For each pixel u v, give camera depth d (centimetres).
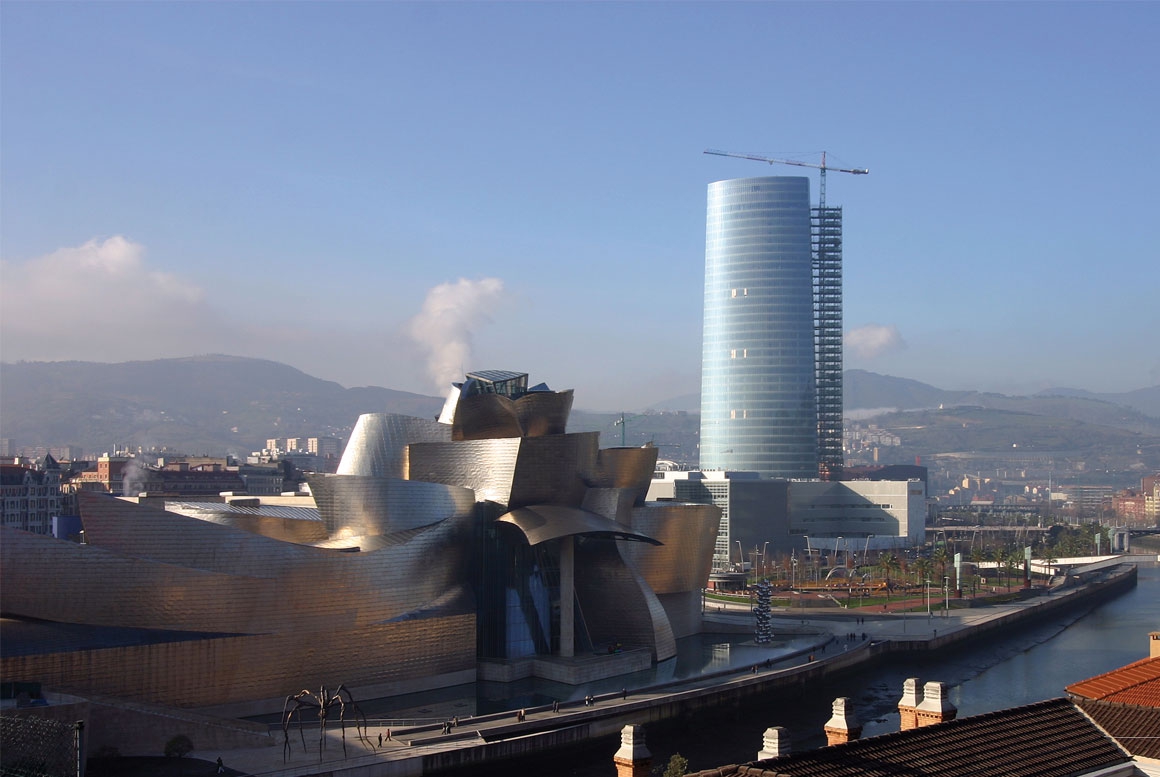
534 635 14462
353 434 16475
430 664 13212
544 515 14312
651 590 15850
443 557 13988
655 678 13938
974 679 15812
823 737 12231
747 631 18275
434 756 9862
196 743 9744
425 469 15438
